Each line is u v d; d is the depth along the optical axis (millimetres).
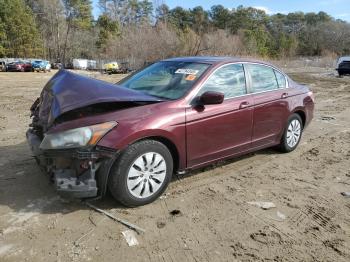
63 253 3227
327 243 3525
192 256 3254
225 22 104125
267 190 4652
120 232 3564
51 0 77375
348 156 6148
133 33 44812
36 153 3986
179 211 4012
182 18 91625
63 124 3750
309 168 5512
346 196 4559
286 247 3434
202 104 4441
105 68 41344
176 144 4223
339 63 26000
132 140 3807
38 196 4234
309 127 8445
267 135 5527
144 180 4000
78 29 82000
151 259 3193
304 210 4152
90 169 3670
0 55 63344
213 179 4941
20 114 9438
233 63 5090
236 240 3516
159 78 4934
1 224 3635
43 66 40562
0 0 63094
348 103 12641
